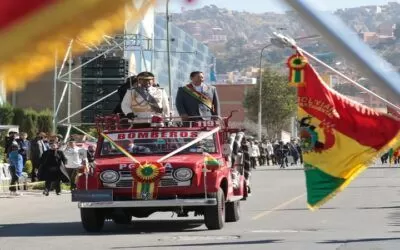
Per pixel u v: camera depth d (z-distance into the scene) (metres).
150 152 15.88
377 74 1.89
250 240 13.52
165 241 13.62
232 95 112.12
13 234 15.33
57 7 1.50
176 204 14.90
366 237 13.88
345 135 10.38
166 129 16.20
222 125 16.62
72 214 20.55
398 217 18.05
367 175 45.50
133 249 12.58
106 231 15.68
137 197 14.98
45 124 37.34
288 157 71.81
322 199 10.98
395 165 65.06
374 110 10.10
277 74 91.00
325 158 10.79
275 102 90.00
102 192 14.98
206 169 15.12
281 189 31.92
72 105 36.53
